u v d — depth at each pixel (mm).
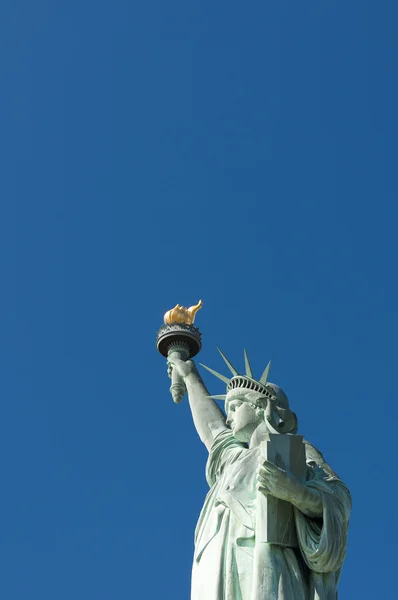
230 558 73438
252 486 76000
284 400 81312
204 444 85688
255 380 81625
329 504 72188
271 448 72438
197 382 90688
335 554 71062
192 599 74750
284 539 72000
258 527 72250
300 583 71125
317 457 78875
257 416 80125
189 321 95250
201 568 75000
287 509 72438
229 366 83438
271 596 69875
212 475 81312
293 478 71438
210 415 87125
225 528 75188
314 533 72125
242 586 72312
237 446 81312
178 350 93562
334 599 71688
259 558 71375
